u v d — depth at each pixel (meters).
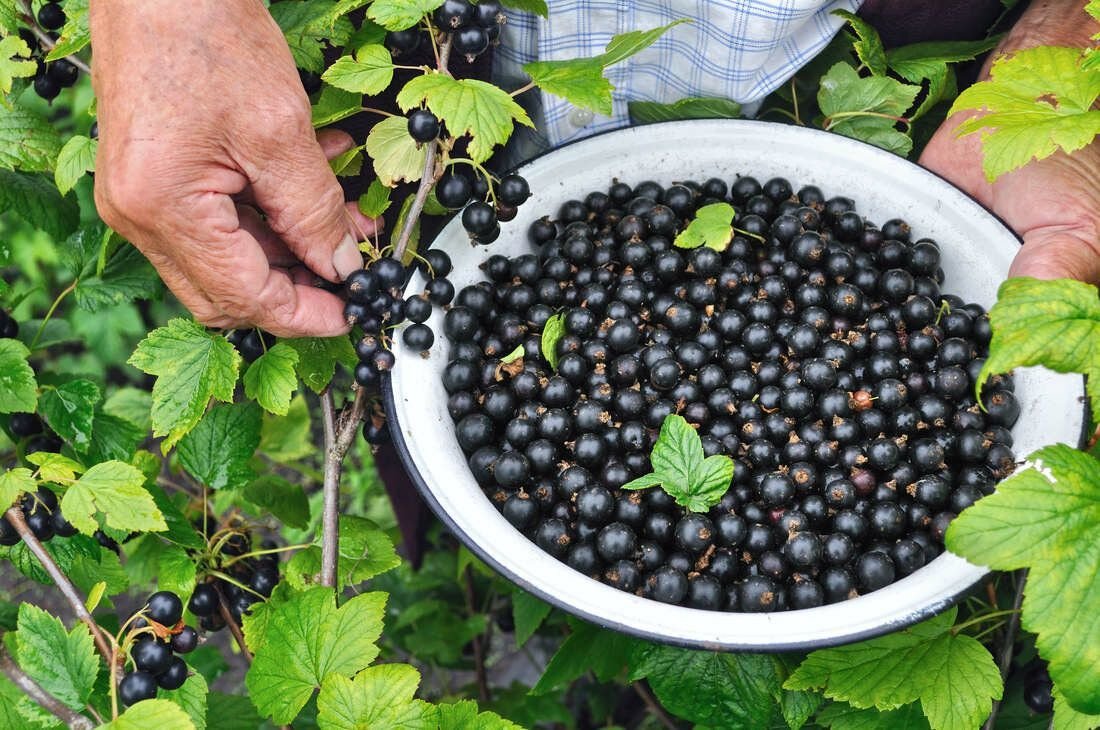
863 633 0.65
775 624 0.66
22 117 0.76
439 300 0.76
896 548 0.71
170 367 0.71
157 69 0.67
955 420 0.74
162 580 0.73
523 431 0.73
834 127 0.83
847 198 0.80
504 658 1.16
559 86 0.71
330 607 0.67
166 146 0.67
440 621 1.00
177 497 0.87
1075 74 0.70
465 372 0.75
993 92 0.70
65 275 1.40
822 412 0.74
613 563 0.71
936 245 0.79
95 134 0.76
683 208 0.80
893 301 0.78
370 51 0.71
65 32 0.73
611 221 0.80
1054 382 0.73
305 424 1.02
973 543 0.62
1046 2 0.82
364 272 0.72
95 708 0.66
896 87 0.82
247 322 0.73
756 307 0.77
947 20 0.84
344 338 0.76
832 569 0.70
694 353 0.76
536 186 0.80
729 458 0.71
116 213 0.69
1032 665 0.74
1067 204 0.77
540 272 0.79
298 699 0.66
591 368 0.76
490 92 0.69
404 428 0.72
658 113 0.84
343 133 0.77
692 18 0.80
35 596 1.18
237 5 0.68
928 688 0.68
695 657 0.73
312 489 1.27
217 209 0.68
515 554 0.68
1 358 0.75
